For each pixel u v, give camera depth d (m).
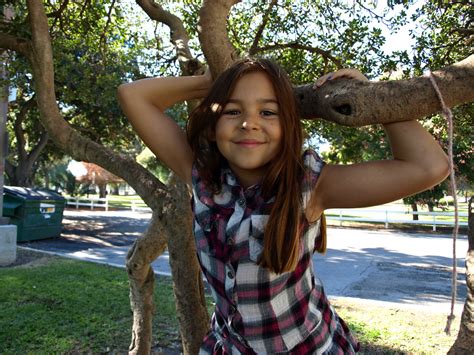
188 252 2.38
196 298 2.44
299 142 1.26
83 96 5.54
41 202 11.42
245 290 1.29
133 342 3.35
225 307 1.38
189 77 1.63
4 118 8.23
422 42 4.20
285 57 4.15
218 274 1.32
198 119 1.34
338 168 1.28
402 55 4.07
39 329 4.57
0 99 7.09
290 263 1.21
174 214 2.34
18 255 8.77
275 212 1.21
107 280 6.67
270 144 1.25
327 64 3.96
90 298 5.67
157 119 1.55
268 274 1.26
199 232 1.35
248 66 1.27
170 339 4.50
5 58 5.07
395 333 4.68
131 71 6.16
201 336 2.45
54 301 5.52
